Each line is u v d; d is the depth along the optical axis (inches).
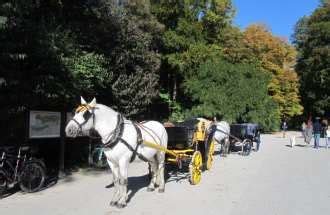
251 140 932.0
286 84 2117.4
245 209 407.5
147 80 821.9
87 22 707.4
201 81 1477.6
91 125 385.7
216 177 594.2
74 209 389.1
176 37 1423.5
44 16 629.9
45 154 622.5
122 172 395.9
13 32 474.3
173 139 526.9
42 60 499.2
